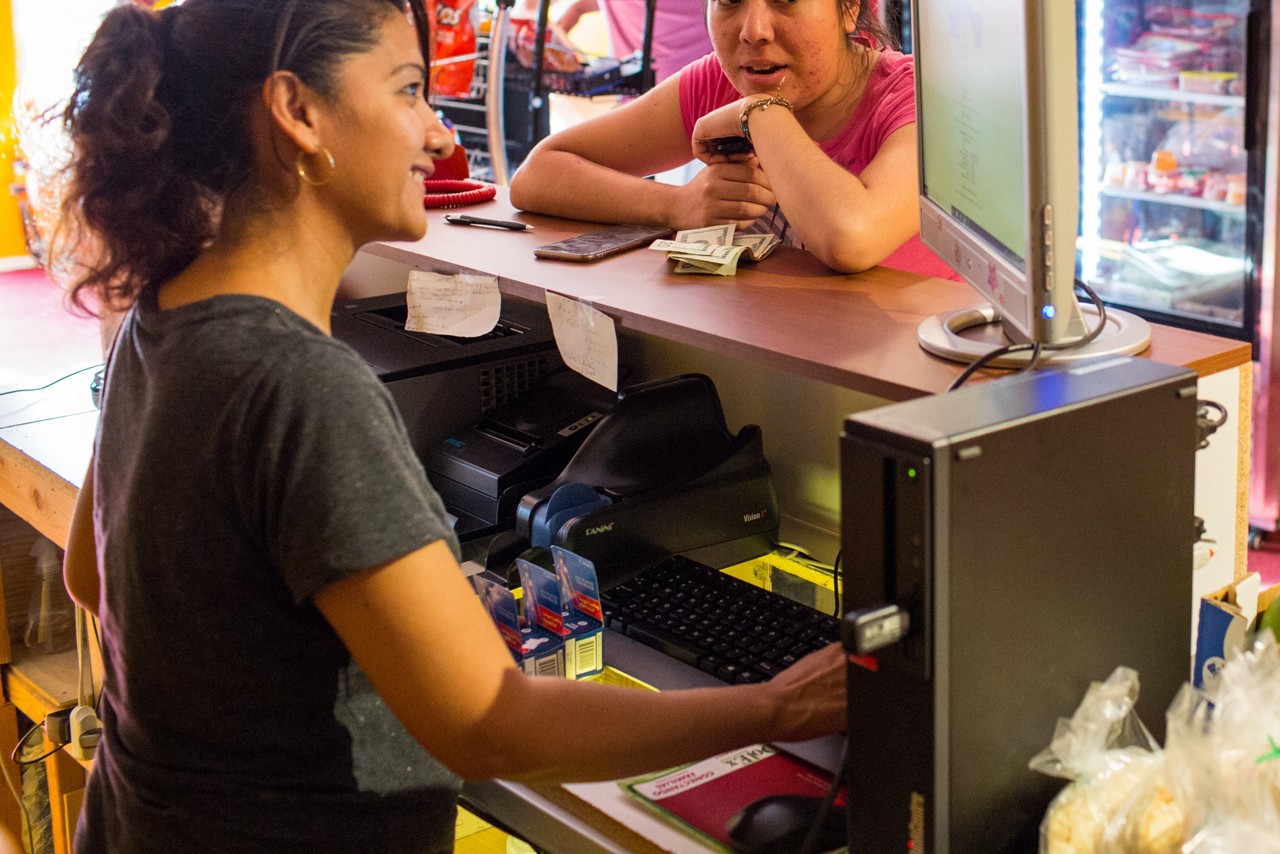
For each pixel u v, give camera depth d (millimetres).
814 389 1696
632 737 989
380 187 1010
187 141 973
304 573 898
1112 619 979
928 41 1295
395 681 917
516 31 3877
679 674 1350
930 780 890
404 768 1059
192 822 1014
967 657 880
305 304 1011
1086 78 3623
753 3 1733
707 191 1816
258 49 954
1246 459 1291
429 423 1827
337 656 995
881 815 939
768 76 1782
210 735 1001
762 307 1435
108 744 1093
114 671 1088
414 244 1828
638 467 1616
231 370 920
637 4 3715
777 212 1967
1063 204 981
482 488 1727
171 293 1006
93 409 2086
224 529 934
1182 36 3410
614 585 1536
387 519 899
